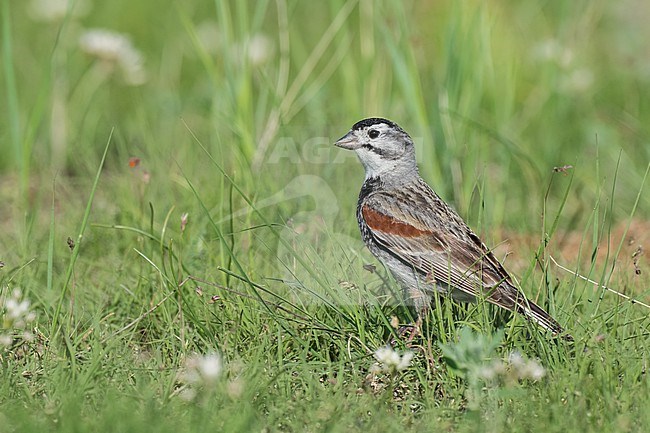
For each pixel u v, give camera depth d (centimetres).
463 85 1423
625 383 802
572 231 1276
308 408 784
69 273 930
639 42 1988
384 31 1360
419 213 1037
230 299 979
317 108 1561
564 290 995
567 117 1644
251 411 762
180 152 1439
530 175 1434
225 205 1205
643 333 904
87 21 2109
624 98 1806
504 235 1247
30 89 1762
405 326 968
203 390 802
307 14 2064
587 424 752
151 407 762
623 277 1054
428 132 1305
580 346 859
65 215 1296
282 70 1436
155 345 934
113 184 1361
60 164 1519
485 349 828
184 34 1984
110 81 1792
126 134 1596
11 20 2050
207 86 1747
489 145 1534
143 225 1176
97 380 825
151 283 1021
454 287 980
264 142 1314
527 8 1966
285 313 960
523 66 1802
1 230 1274
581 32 1820
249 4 2061
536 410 776
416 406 824
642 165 1468
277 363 867
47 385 819
